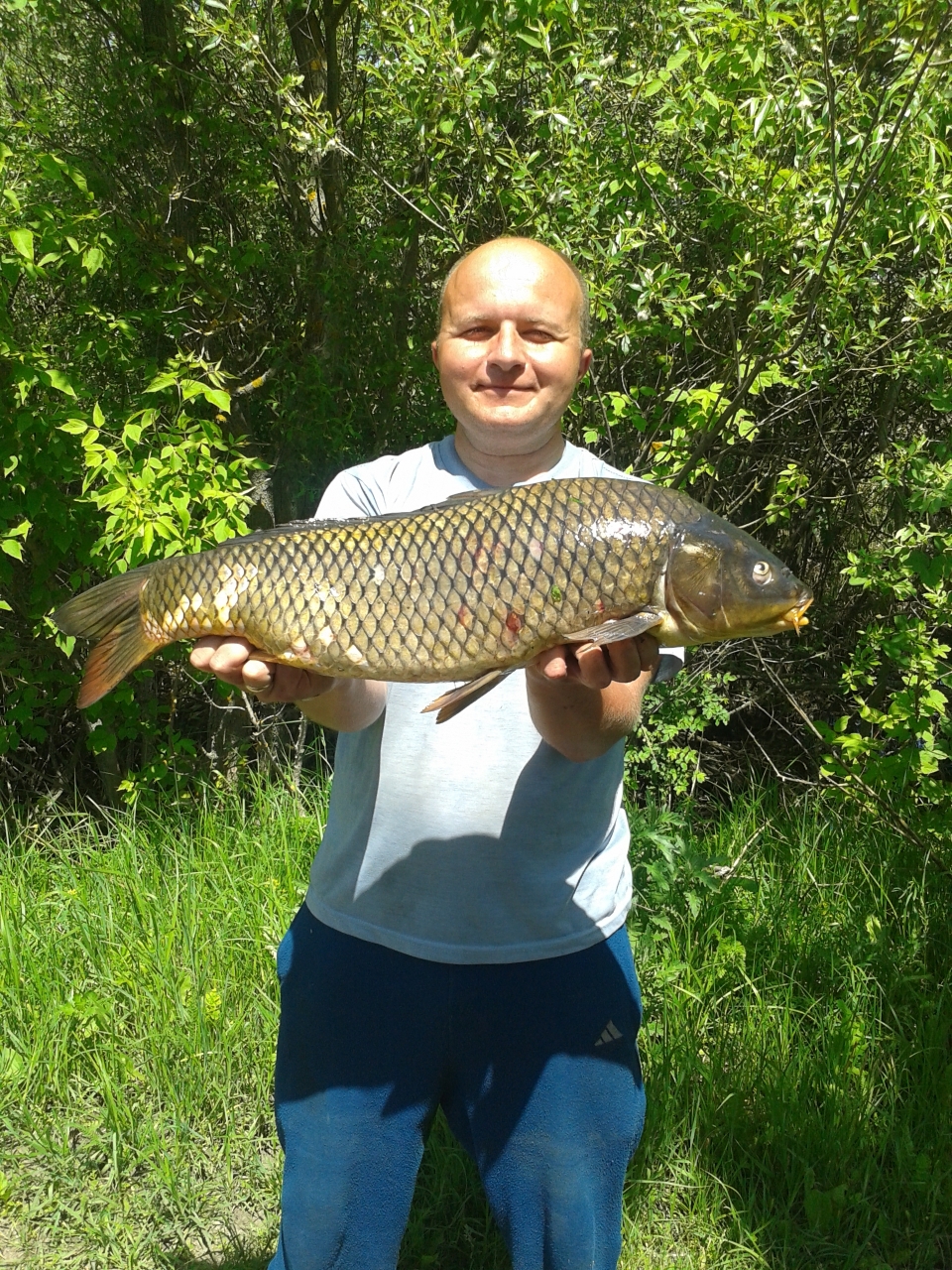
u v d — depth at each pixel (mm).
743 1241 1500
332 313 3062
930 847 2377
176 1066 1751
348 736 1157
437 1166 1591
